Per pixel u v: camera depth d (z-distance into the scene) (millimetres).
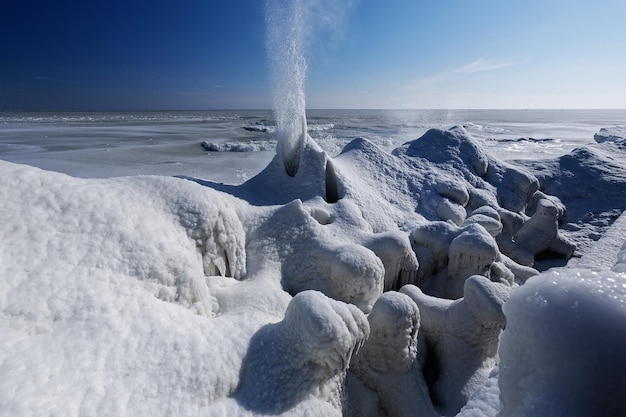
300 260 4602
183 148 25812
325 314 2832
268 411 2625
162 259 3387
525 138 37000
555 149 26875
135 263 3232
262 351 2943
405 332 3426
